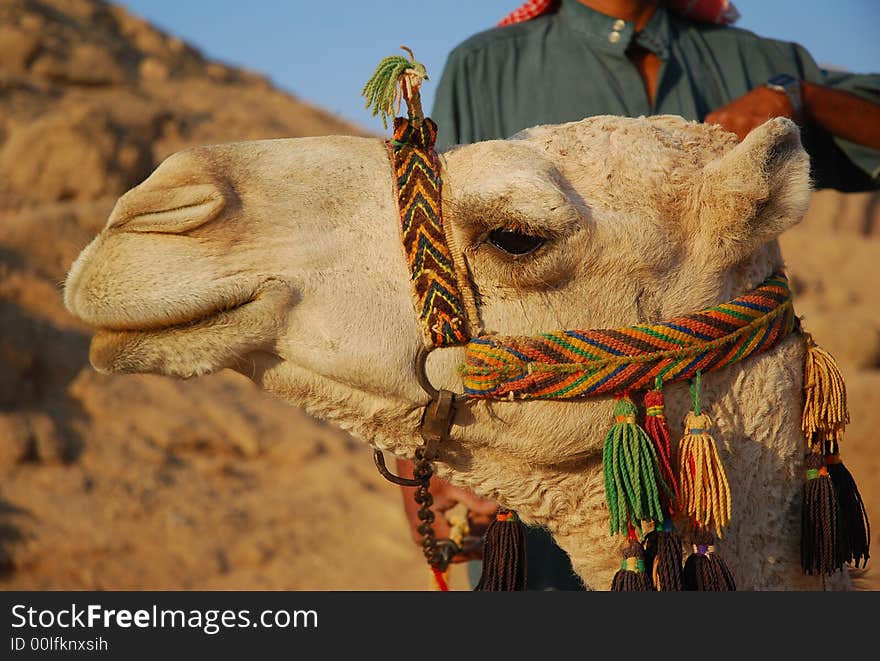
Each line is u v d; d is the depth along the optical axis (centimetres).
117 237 286
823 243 2458
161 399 1482
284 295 288
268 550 1162
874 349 1541
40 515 1130
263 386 303
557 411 297
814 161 407
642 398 300
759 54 420
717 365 296
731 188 296
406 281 295
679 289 301
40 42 2838
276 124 3170
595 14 401
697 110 402
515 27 422
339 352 290
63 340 1459
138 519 1172
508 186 284
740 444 305
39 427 1281
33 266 1662
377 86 301
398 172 302
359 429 309
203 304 281
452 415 297
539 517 316
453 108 415
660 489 288
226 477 1341
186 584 1059
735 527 304
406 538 1227
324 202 298
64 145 2086
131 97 2861
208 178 290
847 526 312
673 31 414
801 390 315
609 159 303
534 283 291
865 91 408
